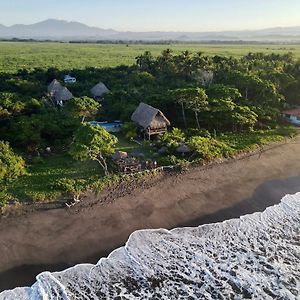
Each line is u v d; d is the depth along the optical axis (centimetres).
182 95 5056
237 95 5647
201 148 4369
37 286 2484
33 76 8469
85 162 4141
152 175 3931
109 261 2744
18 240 2912
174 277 2631
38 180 3738
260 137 5081
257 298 2472
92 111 5231
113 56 15212
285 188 3906
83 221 3188
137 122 4994
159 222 3231
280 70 7256
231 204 3559
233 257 2847
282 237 3102
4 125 4719
